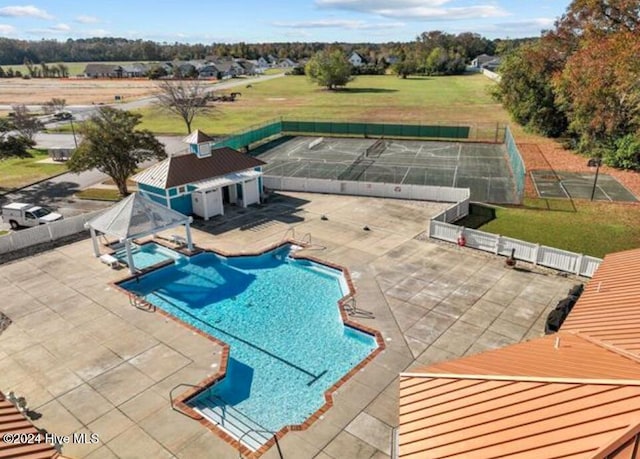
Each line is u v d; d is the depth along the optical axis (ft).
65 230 93.30
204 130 221.05
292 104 308.40
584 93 127.85
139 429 44.73
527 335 58.95
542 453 23.84
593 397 25.55
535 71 183.93
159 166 102.17
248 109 288.51
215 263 83.97
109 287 73.20
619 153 137.49
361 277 74.84
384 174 142.72
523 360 33.24
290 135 210.59
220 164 106.83
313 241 89.45
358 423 45.24
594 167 139.74
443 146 182.39
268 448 42.29
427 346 57.21
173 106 239.50
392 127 200.03
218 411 48.55
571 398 26.13
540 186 123.24
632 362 30.68
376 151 176.14
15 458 28.45
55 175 146.10
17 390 50.34
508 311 64.44
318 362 56.75
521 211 103.86
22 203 110.83
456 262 79.56
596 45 119.55
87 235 94.63
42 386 50.96
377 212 104.68
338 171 147.54
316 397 50.80
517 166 128.06
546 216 100.32
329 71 387.96
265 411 48.65
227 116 262.26
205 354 56.29
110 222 78.48
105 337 59.93
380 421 45.47
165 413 46.78
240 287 75.41
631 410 23.81
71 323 63.16
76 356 56.08
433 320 62.69
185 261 84.48
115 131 115.96
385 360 54.70
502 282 72.43
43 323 63.21
